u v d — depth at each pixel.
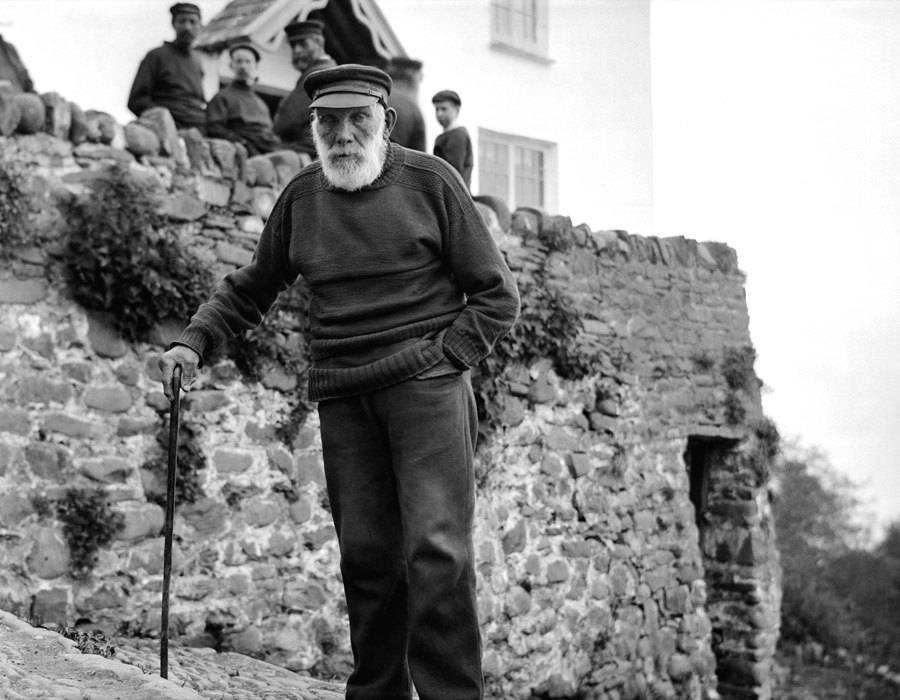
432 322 3.97
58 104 7.30
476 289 4.04
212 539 7.75
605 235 11.19
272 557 8.05
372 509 4.03
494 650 9.46
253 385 8.11
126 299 7.43
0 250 7.00
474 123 13.88
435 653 3.84
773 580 12.59
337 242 3.97
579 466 10.46
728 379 12.41
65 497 7.12
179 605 7.52
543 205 14.72
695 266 12.22
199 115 9.30
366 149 3.91
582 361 10.51
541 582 9.94
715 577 12.34
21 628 4.78
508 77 14.25
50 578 6.98
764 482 12.48
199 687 5.61
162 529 7.51
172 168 7.81
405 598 4.09
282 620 8.05
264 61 11.92
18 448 6.98
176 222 7.79
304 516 8.27
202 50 11.23
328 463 4.08
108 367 7.40
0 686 3.79
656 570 11.23
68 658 4.38
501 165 14.34
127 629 7.26
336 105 3.86
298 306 8.41
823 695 18.39
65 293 7.26
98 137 7.48
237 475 7.94
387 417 3.96
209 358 7.90
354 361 3.97
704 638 11.74
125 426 7.44
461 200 4.03
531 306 10.11
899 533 28.97
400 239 3.95
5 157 7.07
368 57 12.27
